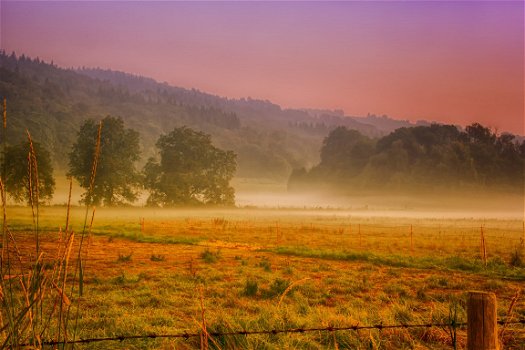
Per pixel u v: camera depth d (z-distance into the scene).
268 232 51.62
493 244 39.53
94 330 8.91
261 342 7.79
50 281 4.10
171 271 19.52
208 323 9.12
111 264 21.42
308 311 11.17
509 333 9.25
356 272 20.70
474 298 4.41
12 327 3.94
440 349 8.23
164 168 136.62
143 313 10.98
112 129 119.75
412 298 14.51
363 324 9.20
